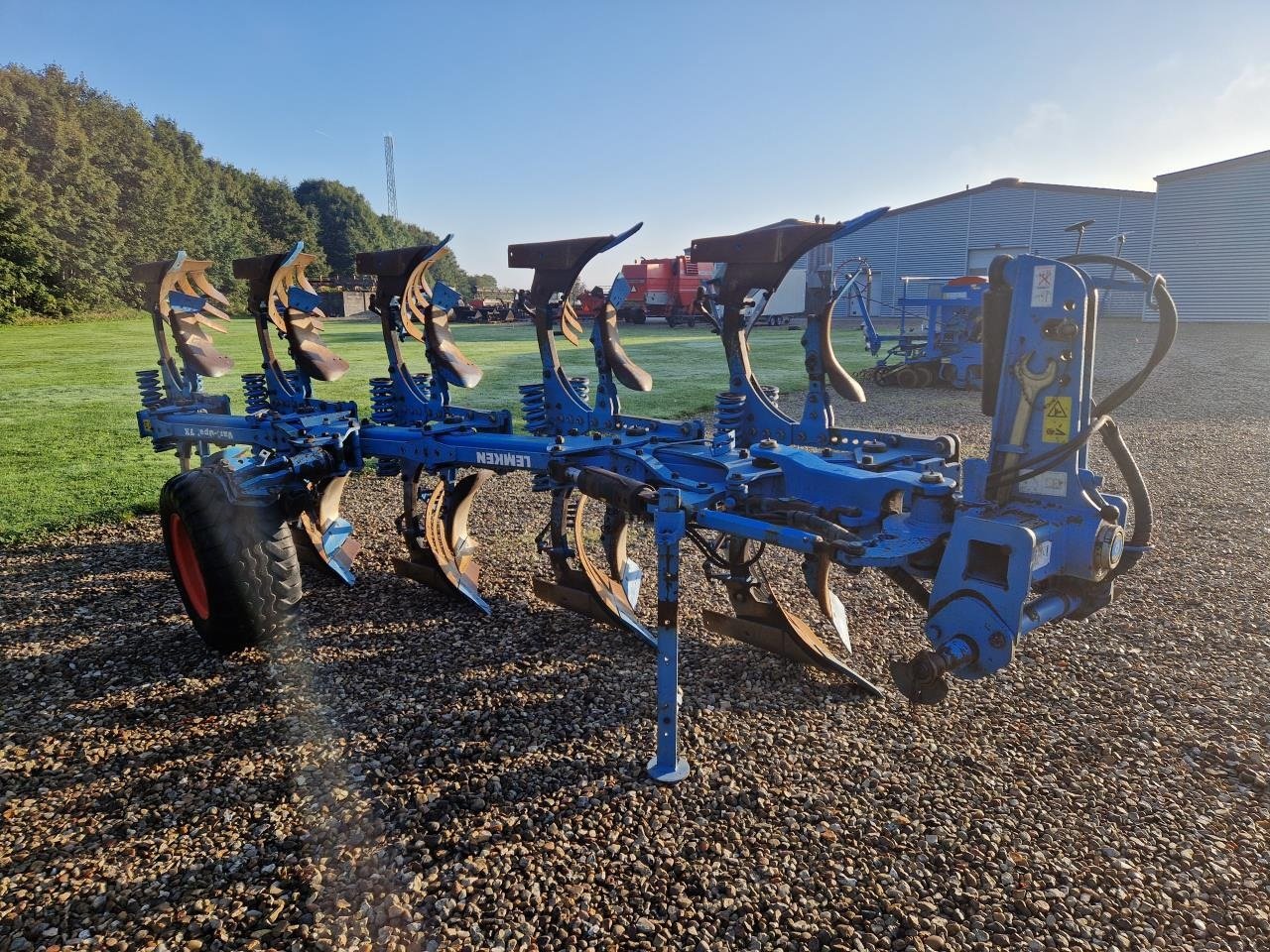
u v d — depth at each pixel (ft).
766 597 13.14
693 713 11.10
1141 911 7.54
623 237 11.68
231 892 7.89
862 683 11.55
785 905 7.64
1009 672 12.14
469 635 13.75
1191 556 17.19
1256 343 72.49
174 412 18.01
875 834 8.61
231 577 12.17
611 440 12.09
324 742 10.47
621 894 7.81
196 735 10.68
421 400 15.61
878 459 10.18
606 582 14.06
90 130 141.79
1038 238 110.01
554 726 10.81
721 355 65.98
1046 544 7.76
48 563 17.54
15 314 114.21
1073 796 9.21
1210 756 9.96
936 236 116.06
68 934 7.38
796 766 9.86
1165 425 33.94
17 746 10.44
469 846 8.48
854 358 67.05
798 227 10.92
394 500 23.03
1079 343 7.45
